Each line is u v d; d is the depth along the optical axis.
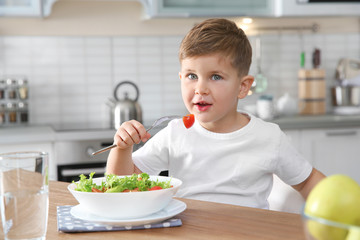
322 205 0.63
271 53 3.44
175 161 1.41
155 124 1.16
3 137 2.52
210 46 1.20
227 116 1.38
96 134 2.64
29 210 0.77
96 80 3.23
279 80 3.46
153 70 3.30
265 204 1.38
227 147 1.37
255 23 3.40
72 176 2.60
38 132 2.60
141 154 1.41
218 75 1.23
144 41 3.27
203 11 3.01
